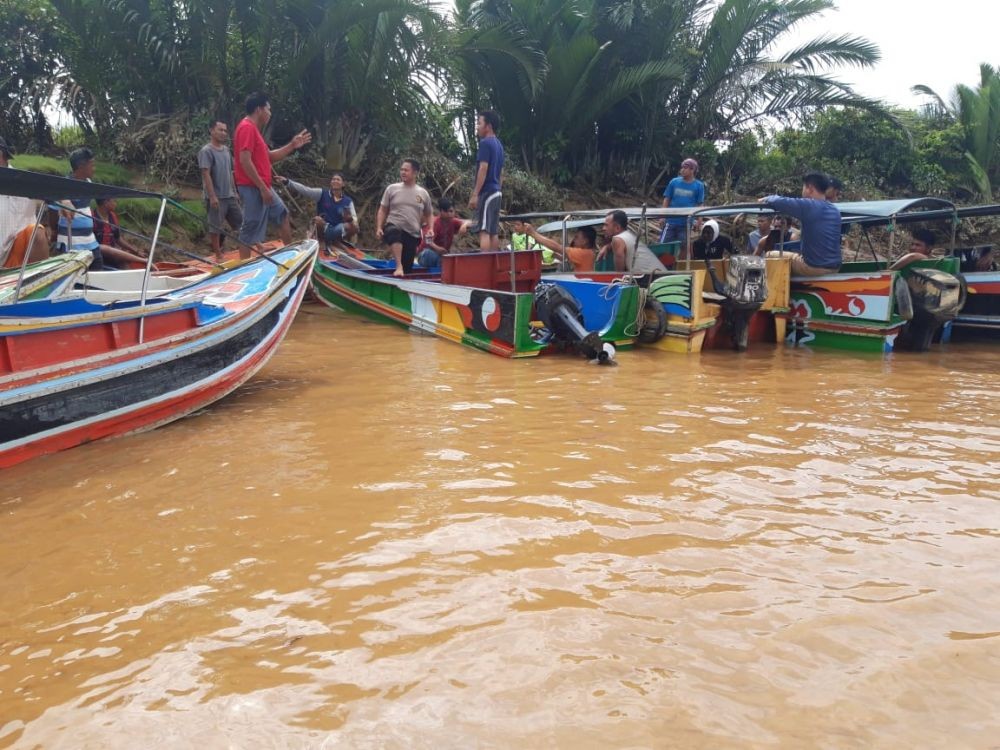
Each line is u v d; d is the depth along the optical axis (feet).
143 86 45.50
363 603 8.54
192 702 6.92
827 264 28.58
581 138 67.62
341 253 37.55
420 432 15.26
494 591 8.73
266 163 26.61
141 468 13.37
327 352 25.21
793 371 22.81
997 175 86.63
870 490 12.01
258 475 12.82
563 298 24.88
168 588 9.04
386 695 6.92
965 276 32.24
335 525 10.68
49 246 25.52
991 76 83.05
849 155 80.28
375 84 47.78
